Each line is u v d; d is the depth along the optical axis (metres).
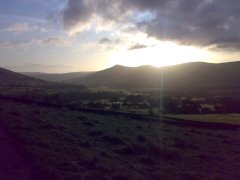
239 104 110.25
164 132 37.94
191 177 17.39
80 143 21.53
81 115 44.84
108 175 14.39
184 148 27.48
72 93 150.75
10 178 11.72
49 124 27.58
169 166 19.55
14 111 32.03
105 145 23.39
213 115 89.38
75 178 12.72
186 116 79.94
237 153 28.38
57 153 16.86
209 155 25.19
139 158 20.31
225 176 19.00
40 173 12.68
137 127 39.53
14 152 15.41
